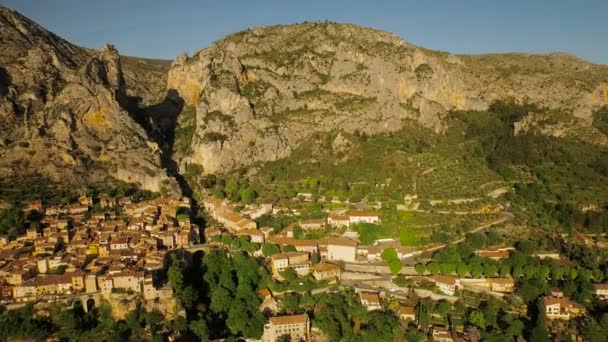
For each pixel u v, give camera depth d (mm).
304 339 194125
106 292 198125
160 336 183625
